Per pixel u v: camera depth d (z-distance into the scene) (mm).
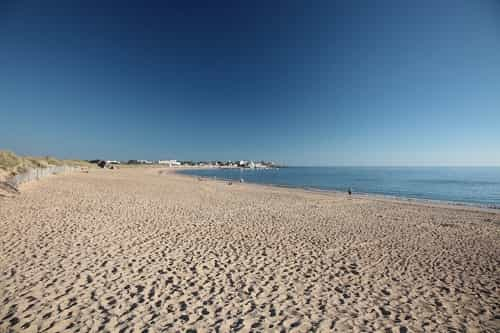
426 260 6879
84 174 40375
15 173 21281
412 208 16406
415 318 4172
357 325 3926
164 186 27094
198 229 9234
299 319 4023
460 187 37438
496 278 5809
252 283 5176
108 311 3984
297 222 11156
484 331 3900
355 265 6363
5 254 5949
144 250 6746
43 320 3684
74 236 7562
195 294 4641
